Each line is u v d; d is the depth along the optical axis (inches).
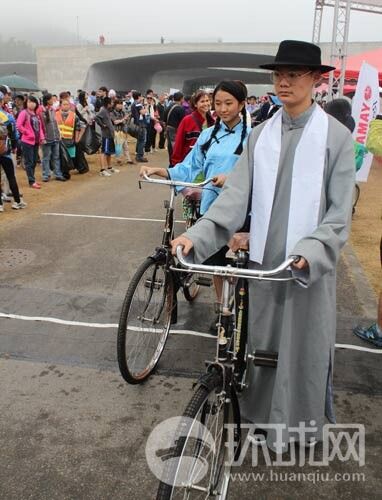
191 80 2193.7
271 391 94.4
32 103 332.2
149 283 118.6
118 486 90.0
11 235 231.1
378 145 119.4
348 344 140.6
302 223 82.0
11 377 121.0
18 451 97.6
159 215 276.5
